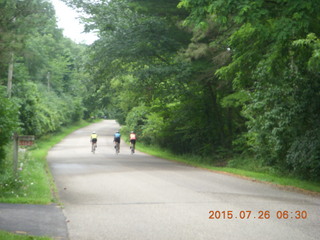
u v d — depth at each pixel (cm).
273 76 1495
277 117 1633
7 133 1458
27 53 1753
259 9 1248
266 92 1711
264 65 1581
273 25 1253
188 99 2589
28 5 1605
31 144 1226
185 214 876
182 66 2292
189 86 2464
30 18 1633
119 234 712
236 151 2544
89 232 723
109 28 2431
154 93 2552
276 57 1416
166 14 2350
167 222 802
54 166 2088
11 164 1498
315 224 786
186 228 754
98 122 11506
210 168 2094
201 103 2678
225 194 1160
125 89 2872
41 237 643
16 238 619
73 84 8500
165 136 3284
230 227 761
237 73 1652
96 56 2520
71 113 7950
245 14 1218
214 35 2241
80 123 9419
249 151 2292
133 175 1661
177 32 2400
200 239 681
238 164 2169
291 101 1641
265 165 1894
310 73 1555
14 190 1089
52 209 903
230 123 2653
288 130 1620
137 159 2747
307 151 1508
